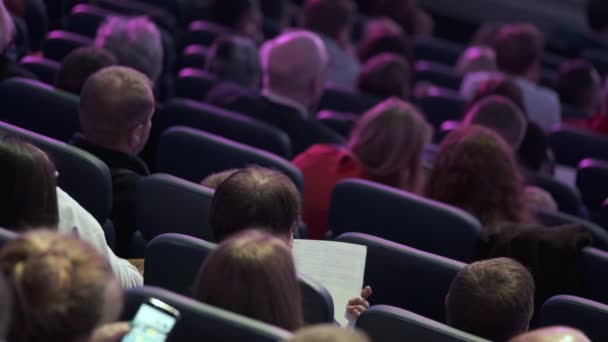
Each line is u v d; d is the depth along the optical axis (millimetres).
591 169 11258
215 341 4453
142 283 6012
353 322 5852
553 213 8695
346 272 6074
